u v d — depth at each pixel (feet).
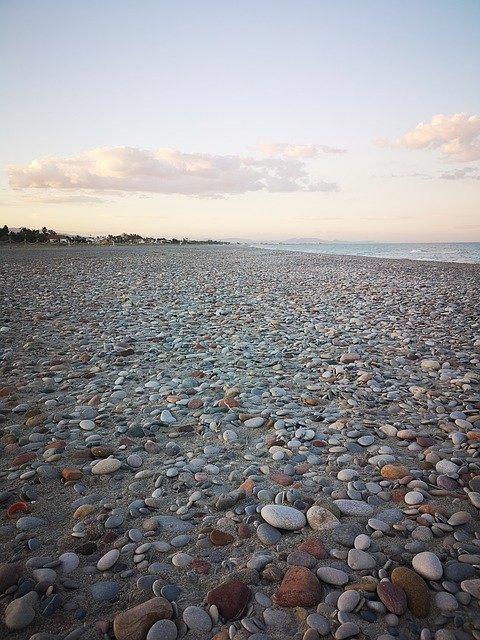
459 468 9.55
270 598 5.94
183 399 14.26
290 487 8.96
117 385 15.78
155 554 6.86
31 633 5.38
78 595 6.01
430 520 7.60
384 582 6.02
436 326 26.91
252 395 14.79
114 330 25.58
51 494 8.73
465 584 6.04
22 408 13.43
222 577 6.34
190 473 9.54
